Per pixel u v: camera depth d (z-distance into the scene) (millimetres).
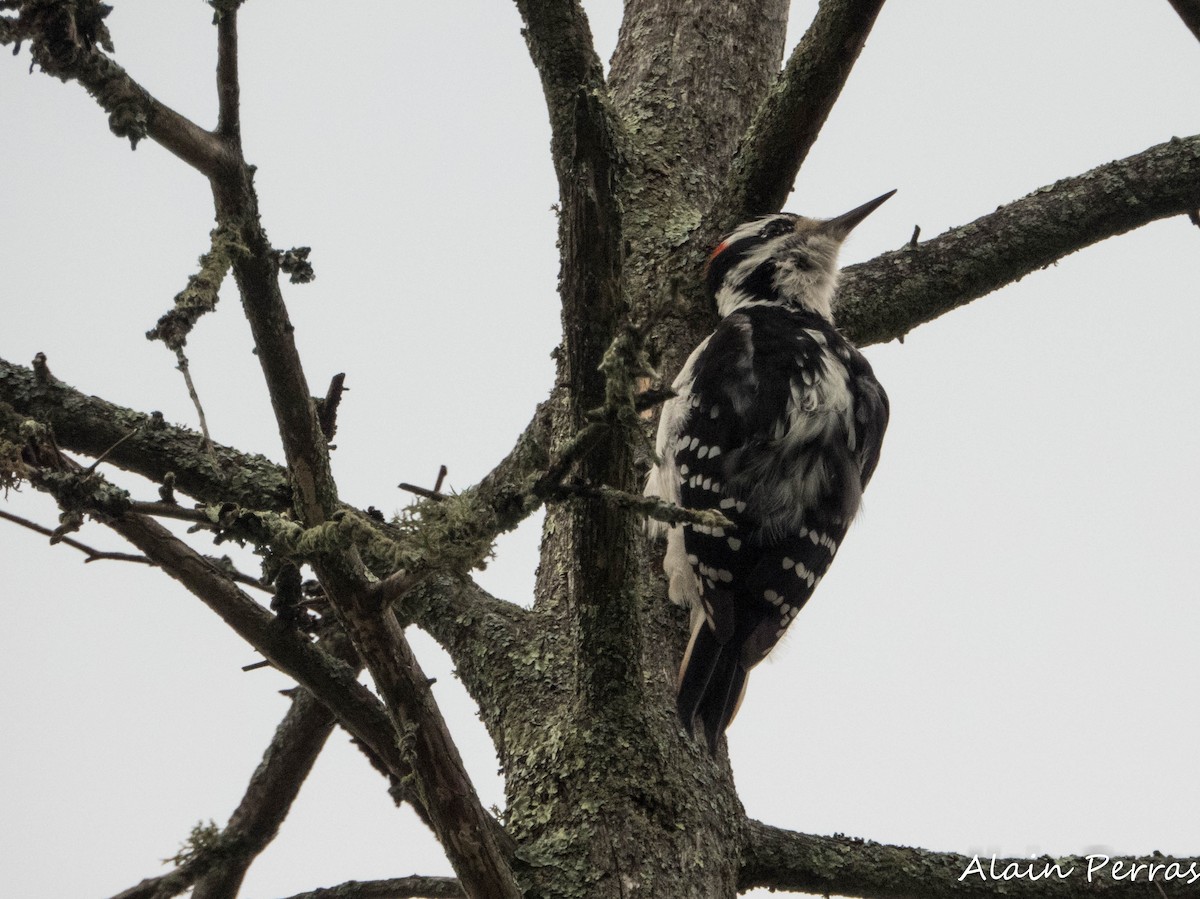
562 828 7543
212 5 6016
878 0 8977
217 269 5738
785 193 9969
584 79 7012
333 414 7660
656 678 8492
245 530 6023
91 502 5996
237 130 6172
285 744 9797
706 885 7520
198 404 5676
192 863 7051
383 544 5707
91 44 5727
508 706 8258
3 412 6219
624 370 5578
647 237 10477
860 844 8352
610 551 6965
